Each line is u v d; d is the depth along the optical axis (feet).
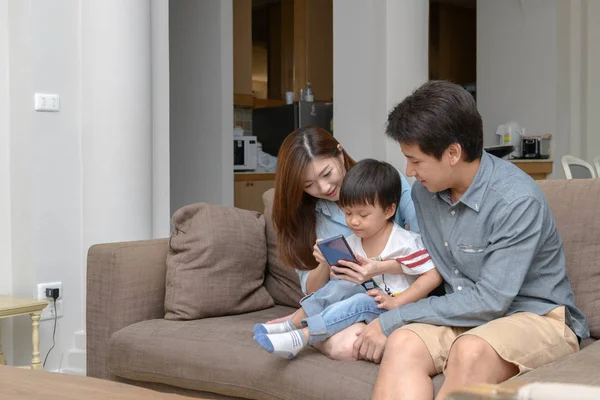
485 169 5.67
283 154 6.80
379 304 6.00
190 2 18.06
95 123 11.42
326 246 6.13
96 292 7.60
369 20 15.76
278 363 5.96
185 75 18.26
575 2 20.38
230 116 17.79
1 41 11.19
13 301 10.47
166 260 7.83
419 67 15.79
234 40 21.18
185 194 18.38
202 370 6.47
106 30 11.35
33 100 11.01
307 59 23.73
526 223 5.36
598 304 6.17
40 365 10.43
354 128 16.16
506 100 20.98
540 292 5.61
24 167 11.11
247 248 8.03
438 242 6.06
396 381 5.02
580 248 6.36
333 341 5.87
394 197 6.21
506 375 4.95
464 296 5.48
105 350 7.50
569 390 2.43
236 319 7.48
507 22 20.83
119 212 11.40
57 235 11.35
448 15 28.25
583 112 20.62
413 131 5.45
